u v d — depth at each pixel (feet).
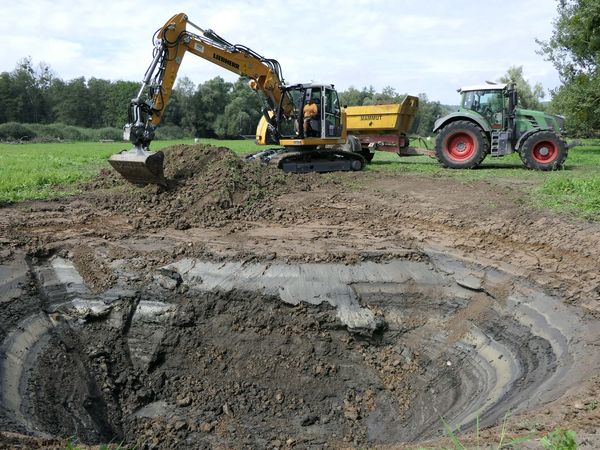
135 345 26.30
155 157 37.35
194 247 30.01
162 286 27.43
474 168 56.08
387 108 62.13
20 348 24.06
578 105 80.23
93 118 224.74
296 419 23.08
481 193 38.17
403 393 24.17
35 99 215.10
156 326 26.68
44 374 23.63
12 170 50.70
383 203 37.83
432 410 22.77
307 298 26.73
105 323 26.68
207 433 22.21
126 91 218.38
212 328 26.55
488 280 26.68
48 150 92.02
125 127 38.19
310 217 35.65
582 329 21.61
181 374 25.48
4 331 24.30
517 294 25.18
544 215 30.55
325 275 27.63
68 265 28.84
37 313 26.08
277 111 52.60
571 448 11.02
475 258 28.35
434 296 27.27
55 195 39.73
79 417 22.30
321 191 41.60
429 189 41.19
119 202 37.37
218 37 46.16
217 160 41.42
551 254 26.63
